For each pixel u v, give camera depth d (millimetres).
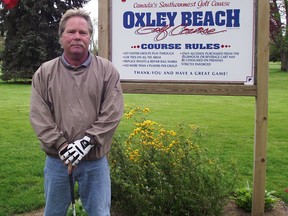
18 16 32844
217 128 10352
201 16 4191
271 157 7262
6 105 15672
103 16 4359
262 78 4105
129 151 4328
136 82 4371
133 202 4000
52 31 32750
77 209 4062
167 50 4289
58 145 2799
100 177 2971
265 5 4039
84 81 2885
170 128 10219
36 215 4531
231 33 4156
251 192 4566
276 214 4492
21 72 31969
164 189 3953
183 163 4047
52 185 2971
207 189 3955
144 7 4293
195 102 16734
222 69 4199
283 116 12758
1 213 4531
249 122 11438
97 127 2822
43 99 2902
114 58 4395
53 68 2910
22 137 8922
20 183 5582
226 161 6805
